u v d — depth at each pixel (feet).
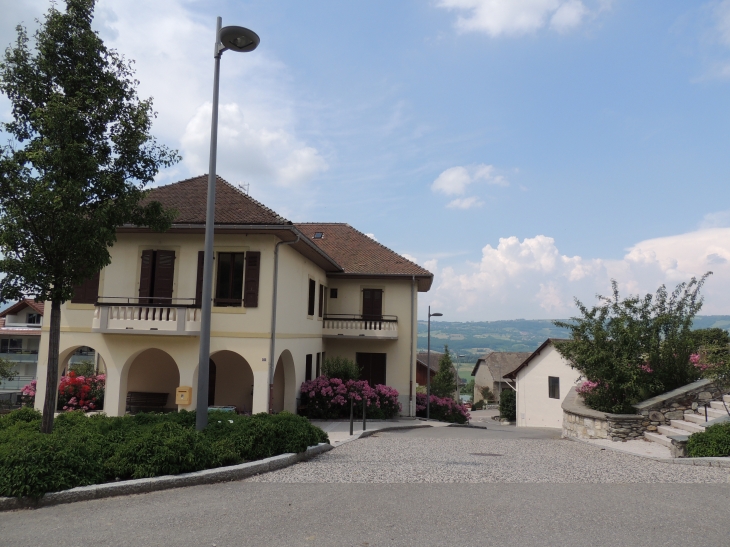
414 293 85.71
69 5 30.55
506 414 140.56
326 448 36.22
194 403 54.34
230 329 54.49
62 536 17.94
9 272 28.86
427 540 17.54
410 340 85.25
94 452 25.29
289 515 20.20
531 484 25.68
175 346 54.90
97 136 31.01
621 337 45.09
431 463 31.86
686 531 18.42
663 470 29.48
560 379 105.29
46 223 28.96
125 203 30.89
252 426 30.99
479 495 23.35
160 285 56.13
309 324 71.87
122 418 35.40
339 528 18.71
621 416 42.73
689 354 45.11
